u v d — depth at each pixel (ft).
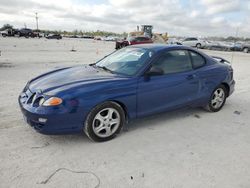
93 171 9.99
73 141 12.42
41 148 11.59
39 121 11.21
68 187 8.97
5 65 36.29
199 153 11.75
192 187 9.27
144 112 13.69
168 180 9.63
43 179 9.34
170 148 12.12
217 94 17.49
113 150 11.72
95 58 51.44
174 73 14.70
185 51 15.62
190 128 14.64
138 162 10.78
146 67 13.55
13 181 9.16
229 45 114.62
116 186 9.16
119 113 12.78
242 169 10.58
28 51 64.13
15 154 10.96
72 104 11.28
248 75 36.40
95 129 12.17
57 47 86.69
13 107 16.81
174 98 14.79
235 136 13.80
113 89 12.26
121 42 81.92
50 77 13.64
